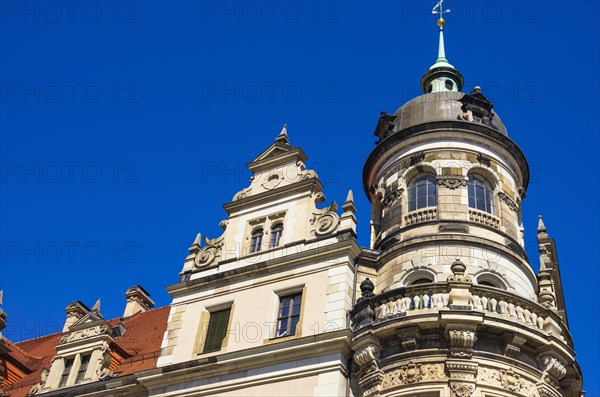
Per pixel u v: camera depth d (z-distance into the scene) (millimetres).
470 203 30641
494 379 24281
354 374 26312
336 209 30781
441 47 40250
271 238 31797
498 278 28234
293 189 32531
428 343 25078
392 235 30266
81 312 44250
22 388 35719
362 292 27453
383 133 34781
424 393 24219
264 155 34938
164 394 29016
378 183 33219
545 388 24875
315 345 26719
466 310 24734
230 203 33844
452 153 31703
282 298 29469
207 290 31422
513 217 31281
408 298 26031
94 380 32344
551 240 35875
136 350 35031
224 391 27781
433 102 34281
